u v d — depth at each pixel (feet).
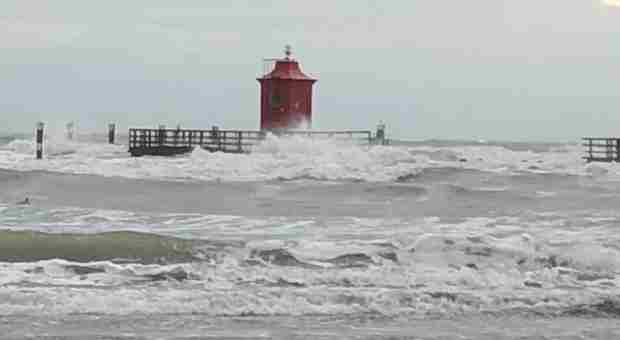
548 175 354.54
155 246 163.84
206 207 255.50
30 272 144.46
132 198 273.54
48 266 147.64
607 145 486.79
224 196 281.54
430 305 133.69
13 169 339.57
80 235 172.96
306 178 336.29
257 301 131.85
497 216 237.86
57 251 158.92
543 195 293.02
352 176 342.03
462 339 117.50
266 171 344.49
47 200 266.36
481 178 347.97
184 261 156.76
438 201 275.39
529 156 490.90
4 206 247.29
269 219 226.58
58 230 197.67
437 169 361.10
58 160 397.60
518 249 164.25
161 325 119.65
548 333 121.49
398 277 147.54
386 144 590.96
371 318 126.62
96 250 160.35
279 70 517.96
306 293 136.05
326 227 209.97
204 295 132.98
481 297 137.90
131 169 347.97
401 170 354.54
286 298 133.49
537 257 162.09
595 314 132.46
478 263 159.43
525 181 340.59
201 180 321.52
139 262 155.33
